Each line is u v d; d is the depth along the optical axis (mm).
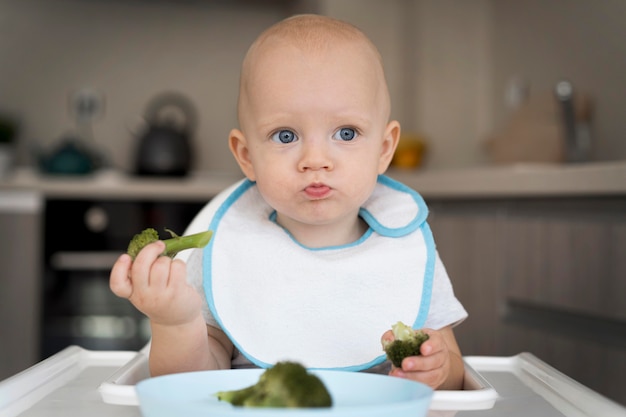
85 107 3094
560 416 543
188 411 405
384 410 402
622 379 1562
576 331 1715
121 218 2602
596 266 1612
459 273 2193
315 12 3166
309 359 711
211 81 3207
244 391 457
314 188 659
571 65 2525
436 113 3098
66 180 2590
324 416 386
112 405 564
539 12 2713
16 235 2486
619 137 2279
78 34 3113
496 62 3012
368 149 679
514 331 1936
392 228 770
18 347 2479
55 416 531
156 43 3172
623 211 1537
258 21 3254
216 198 855
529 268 1862
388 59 3234
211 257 758
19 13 3072
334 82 655
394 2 3232
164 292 542
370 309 734
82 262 2566
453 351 738
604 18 2363
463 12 3102
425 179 2336
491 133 3018
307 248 760
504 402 584
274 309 730
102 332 2578
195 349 598
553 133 2455
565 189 1689
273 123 662
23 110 3068
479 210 2098
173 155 2756
